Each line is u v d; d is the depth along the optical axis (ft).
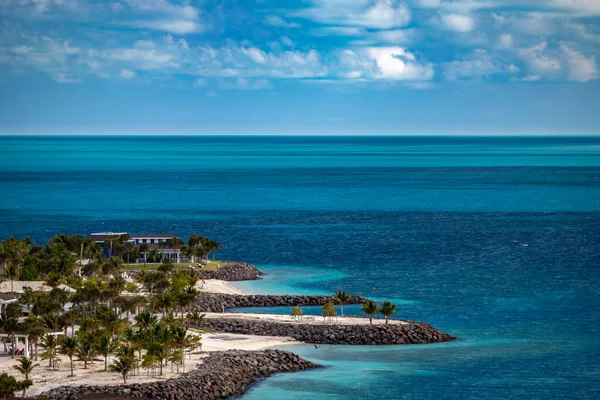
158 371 402.31
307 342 494.18
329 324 518.37
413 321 538.06
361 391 401.08
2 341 444.14
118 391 366.63
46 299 474.08
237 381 405.18
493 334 516.73
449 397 395.34
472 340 502.38
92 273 627.87
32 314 447.42
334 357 463.01
